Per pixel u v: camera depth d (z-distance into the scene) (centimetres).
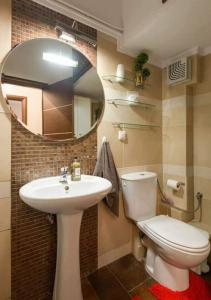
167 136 208
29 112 123
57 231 125
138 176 168
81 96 146
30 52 123
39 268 129
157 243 137
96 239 159
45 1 128
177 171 198
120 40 169
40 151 128
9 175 116
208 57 181
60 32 134
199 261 122
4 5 113
